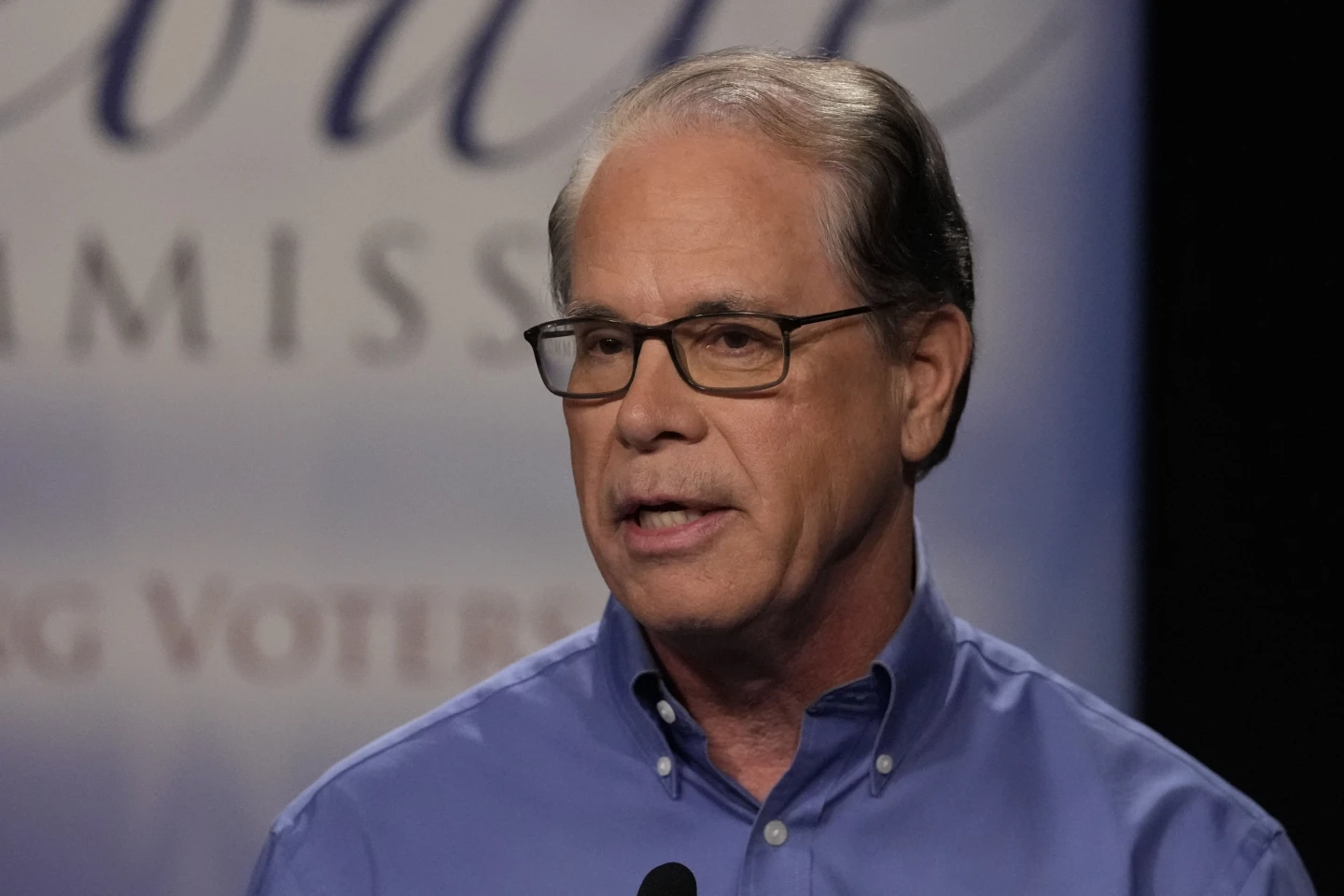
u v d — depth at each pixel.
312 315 11.08
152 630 11.10
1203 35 10.71
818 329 5.40
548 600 11.09
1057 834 5.69
